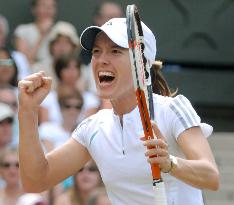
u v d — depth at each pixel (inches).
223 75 1332.4
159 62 584.4
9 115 999.6
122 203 554.3
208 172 507.5
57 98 1084.5
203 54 1322.6
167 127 537.3
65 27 1181.7
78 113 1080.2
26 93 537.3
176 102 540.1
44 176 557.6
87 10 1263.5
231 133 1315.2
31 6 1240.2
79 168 576.7
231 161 1253.1
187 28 1316.4
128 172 543.2
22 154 543.5
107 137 551.2
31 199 901.8
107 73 537.3
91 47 546.9
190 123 532.1
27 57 1185.4
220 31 1326.3
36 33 1195.9
